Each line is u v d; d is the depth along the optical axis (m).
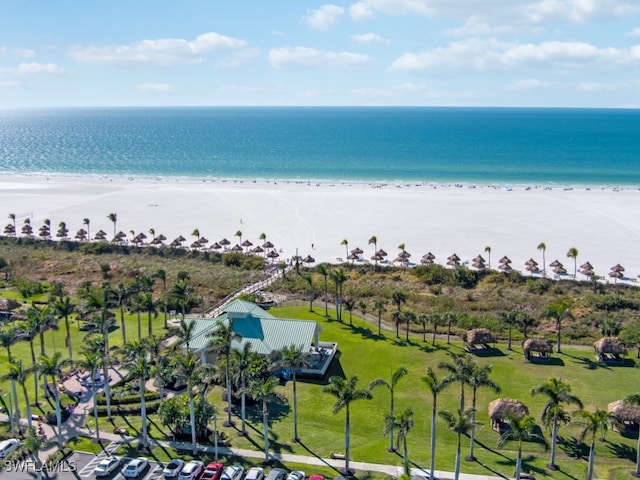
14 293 98.38
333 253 126.75
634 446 52.19
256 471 45.88
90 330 81.75
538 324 84.88
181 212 161.75
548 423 49.53
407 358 72.38
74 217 156.75
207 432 53.34
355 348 75.88
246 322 70.44
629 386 63.91
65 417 56.62
